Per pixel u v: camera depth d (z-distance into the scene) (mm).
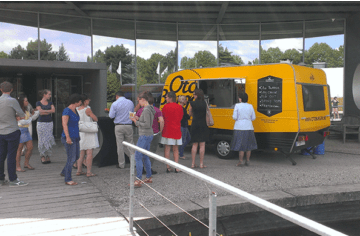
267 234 4418
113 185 5160
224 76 7867
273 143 7098
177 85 8688
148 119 5148
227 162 7320
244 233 4289
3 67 8852
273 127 7078
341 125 10516
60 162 7133
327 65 11812
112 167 6648
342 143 9984
